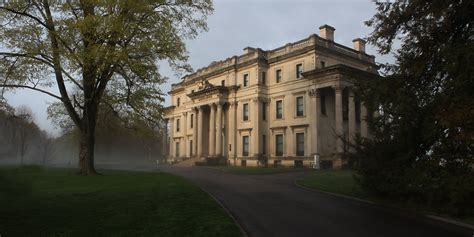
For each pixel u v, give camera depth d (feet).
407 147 43.14
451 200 36.73
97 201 43.45
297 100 148.05
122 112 87.76
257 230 31.60
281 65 156.25
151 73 74.79
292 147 147.33
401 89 42.01
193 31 77.66
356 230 31.89
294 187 65.77
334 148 134.31
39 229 28.94
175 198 46.78
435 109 38.75
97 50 57.36
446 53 36.60
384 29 44.70
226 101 172.65
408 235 30.22
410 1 41.45
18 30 64.23
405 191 42.52
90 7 62.80
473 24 39.52
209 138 185.47
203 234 27.99
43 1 64.75
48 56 64.95
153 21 66.74
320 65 141.90
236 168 127.54
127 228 29.63
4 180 48.98
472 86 35.37
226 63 177.27
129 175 84.53
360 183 49.80
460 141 35.37
